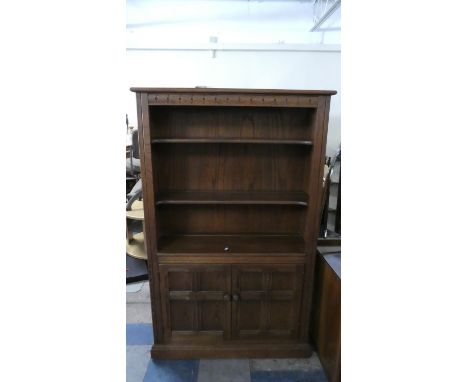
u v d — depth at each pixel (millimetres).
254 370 1727
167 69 2949
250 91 1438
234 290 1730
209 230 1956
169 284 1717
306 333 1793
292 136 1810
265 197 1752
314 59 2828
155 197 1668
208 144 1830
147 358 1813
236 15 3033
